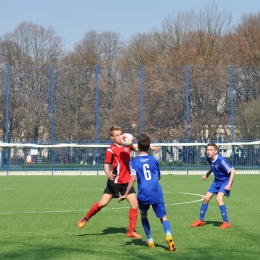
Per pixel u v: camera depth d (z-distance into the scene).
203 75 49.16
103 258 11.28
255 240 13.42
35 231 14.97
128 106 48.84
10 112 48.44
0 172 47.22
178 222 16.69
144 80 48.84
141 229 15.31
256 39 73.62
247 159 48.03
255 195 26.31
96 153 47.75
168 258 11.26
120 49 84.19
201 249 12.25
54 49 77.19
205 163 47.84
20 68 48.78
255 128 48.50
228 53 75.56
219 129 49.03
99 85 48.91
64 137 48.41
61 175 46.66
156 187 12.10
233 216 18.09
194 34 75.94
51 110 48.56
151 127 48.69
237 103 49.09
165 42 81.00
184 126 48.56
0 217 18.02
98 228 15.49
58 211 19.70
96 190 29.72
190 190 29.78
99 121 48.62
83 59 80.81
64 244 12.94
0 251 12.09
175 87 48.88
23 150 47.44
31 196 26.05
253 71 49.34
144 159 12.27
